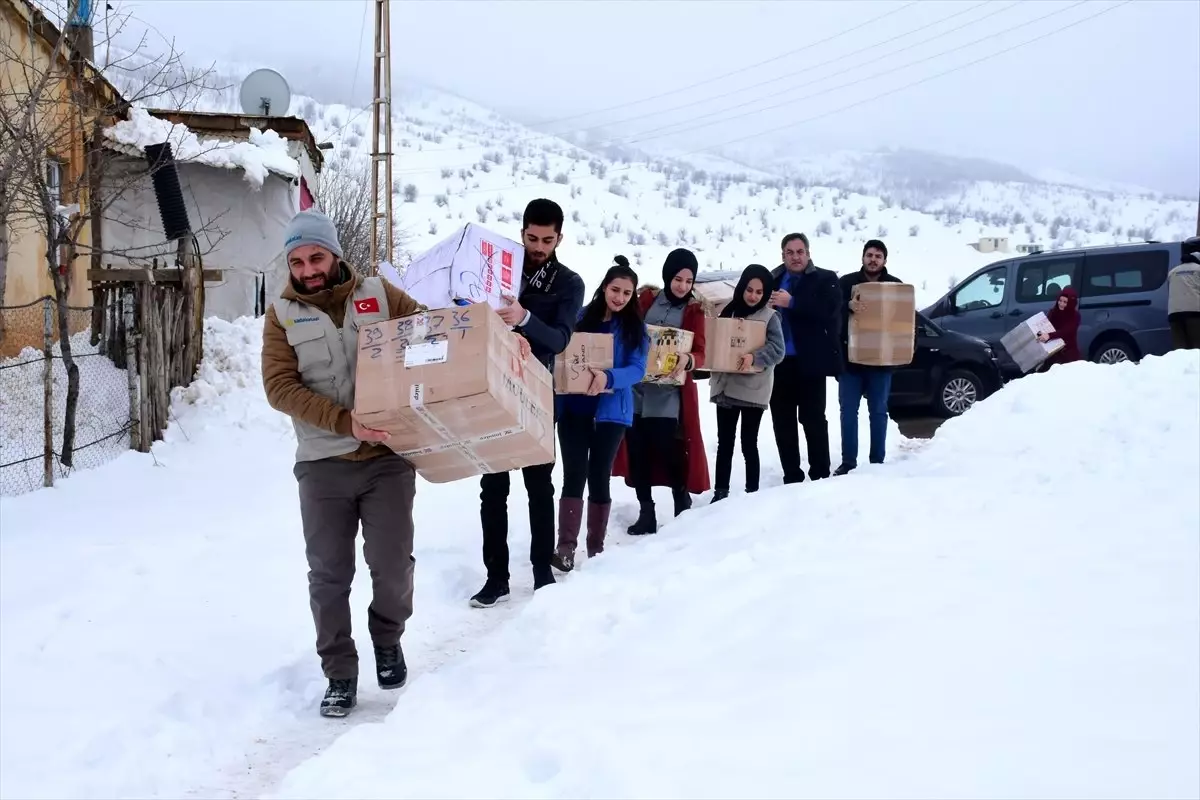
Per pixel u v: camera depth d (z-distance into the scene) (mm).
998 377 13891
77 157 13391
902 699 3197
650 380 7484
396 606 4621
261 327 12617
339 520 4484
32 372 10094
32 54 12016
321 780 3369
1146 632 3510
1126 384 7730
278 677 4773
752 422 8250
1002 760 2727
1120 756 2672
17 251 11711
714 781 2863
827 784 2748
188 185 16609
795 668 3623
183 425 10383
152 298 10023
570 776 3061
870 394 8734
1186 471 5887
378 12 23641
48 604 5441
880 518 5715
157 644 5035
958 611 3945
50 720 4191
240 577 6121
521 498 8523
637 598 4949
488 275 5059
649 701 3568
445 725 3709
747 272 8141
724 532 6031
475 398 4000
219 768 3951
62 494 8180
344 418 4289
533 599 5152
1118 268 14500
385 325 4215
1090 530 4977
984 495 5930
